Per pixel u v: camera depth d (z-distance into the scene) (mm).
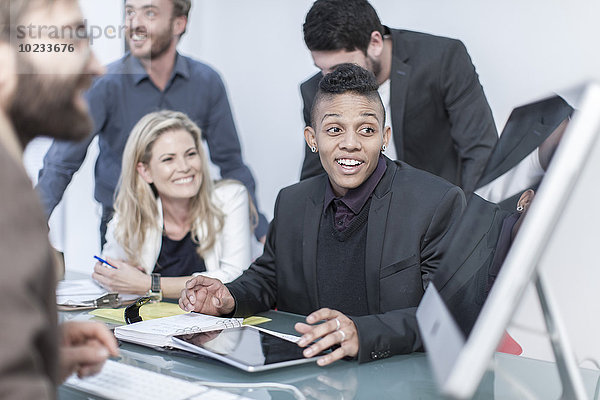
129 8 3086
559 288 3162
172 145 2533
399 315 1522
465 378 761
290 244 1951
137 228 2594
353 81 1776
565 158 772
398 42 2857
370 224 1797
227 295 1819
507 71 3248
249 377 1290
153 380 1208
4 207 654
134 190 2600
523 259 779
